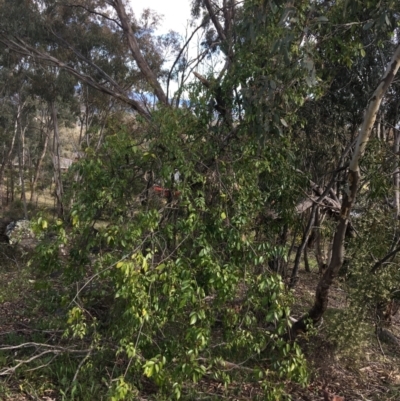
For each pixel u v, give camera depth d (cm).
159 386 430
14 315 662
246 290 480
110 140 483
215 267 417
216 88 498
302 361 435
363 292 551
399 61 452
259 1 467
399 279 568
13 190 2562
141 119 511
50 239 488
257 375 438
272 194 555
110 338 491
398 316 874
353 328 548
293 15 449
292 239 781
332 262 522
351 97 726
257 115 458
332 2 543
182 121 488
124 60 1688
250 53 482
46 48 1614
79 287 489
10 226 1204
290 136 558
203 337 406
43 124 2730
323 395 507
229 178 479
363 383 555
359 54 605
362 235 575
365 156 537
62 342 551
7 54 1709
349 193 495
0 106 2350
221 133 498
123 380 402
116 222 455
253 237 502
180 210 465
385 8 477
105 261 431
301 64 447
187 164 453
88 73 1686
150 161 477
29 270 674
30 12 1396
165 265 414
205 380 512
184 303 398
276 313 431
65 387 468
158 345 442
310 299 783
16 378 486
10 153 2542
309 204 687
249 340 446
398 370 600
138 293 397
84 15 1593
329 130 712
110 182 470
